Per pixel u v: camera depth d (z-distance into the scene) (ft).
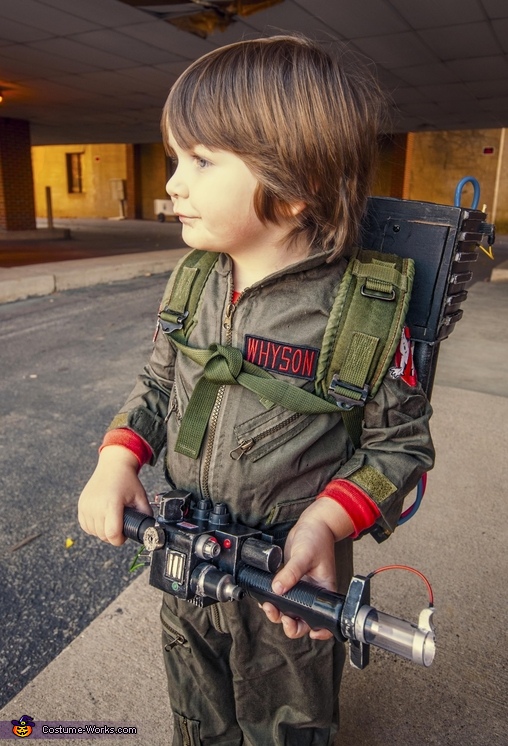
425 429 3.22
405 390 3.13
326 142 2.78
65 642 6.23
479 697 5.25
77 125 50.01
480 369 14.53
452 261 3.53
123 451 3.51
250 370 3.09
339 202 2.97
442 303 3.57
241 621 3.59
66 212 86.07
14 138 46.80
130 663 5.61
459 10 20.40
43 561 7.50
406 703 5.19
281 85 2.71
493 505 8.21
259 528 3.30
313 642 3.65
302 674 3.70
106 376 14.57
